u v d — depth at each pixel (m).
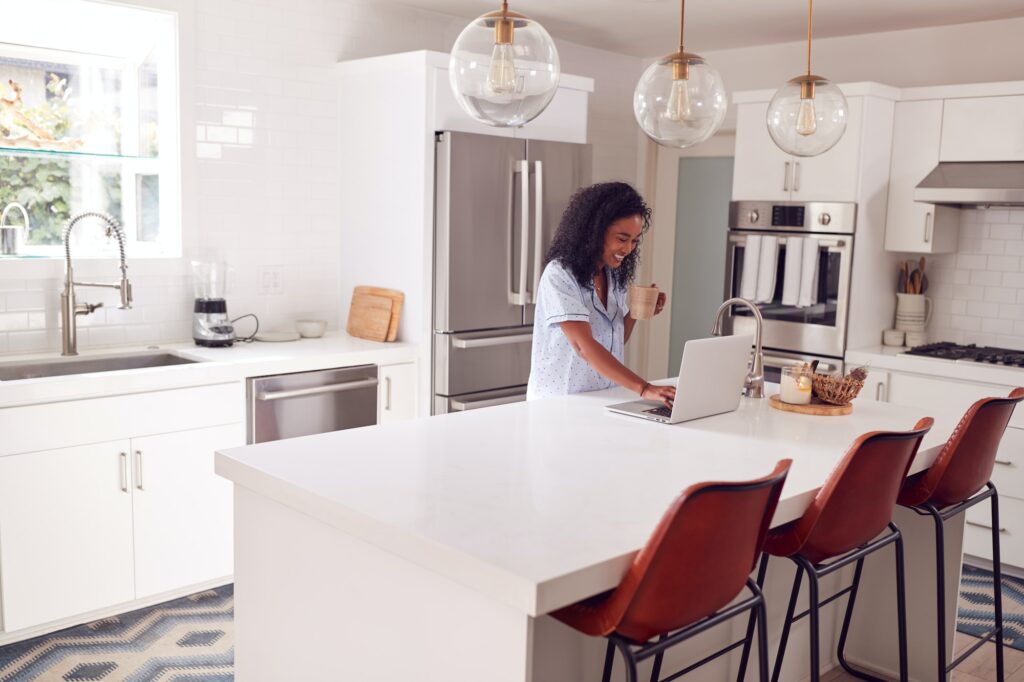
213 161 4.16
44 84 3.88
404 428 2.56
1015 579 4.10
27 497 3.12
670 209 6.21
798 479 2.18
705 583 1.73
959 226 4.86
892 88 4.61
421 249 4.18
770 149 4.85
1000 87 4.32
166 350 3.92
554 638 2.01
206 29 4.07
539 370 3.15
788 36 5.28
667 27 5.12
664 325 6.32
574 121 4.73
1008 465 4.11
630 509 1.91
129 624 3.34
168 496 3.48
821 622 3.10
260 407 3.68
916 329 4.84
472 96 1.97
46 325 3.77
